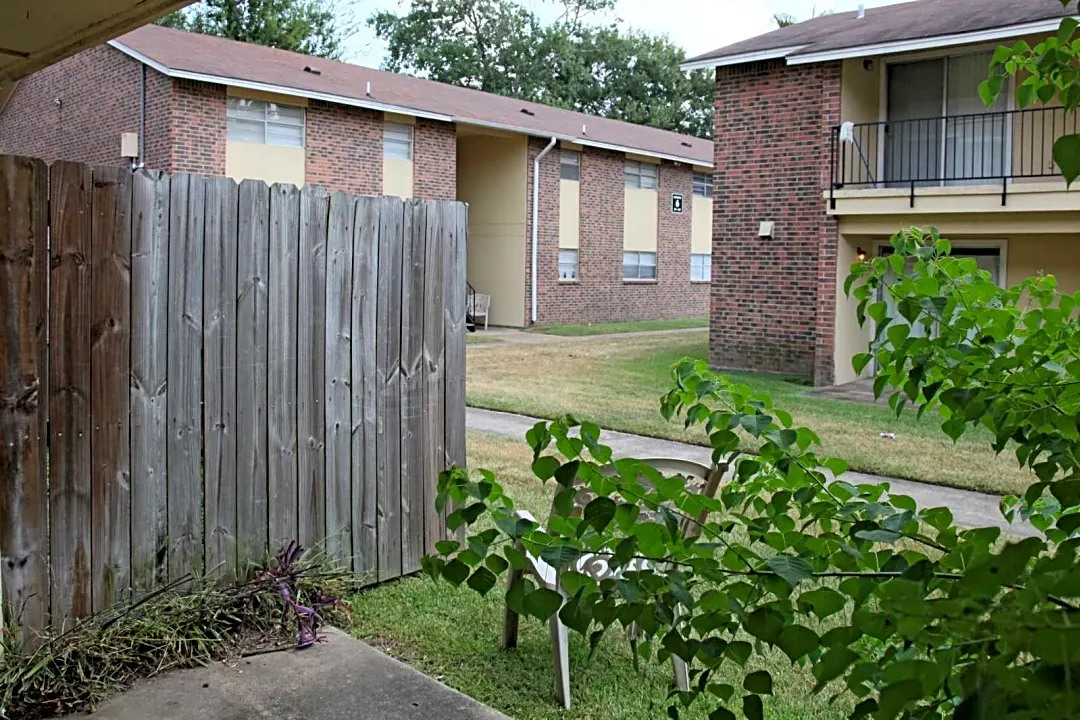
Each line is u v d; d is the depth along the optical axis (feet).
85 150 56.39
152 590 11.35
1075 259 35.99
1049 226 33.37
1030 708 2.63
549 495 19.47
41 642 10.23
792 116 40.55
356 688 10.32
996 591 2.94
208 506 11.87
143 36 54.19
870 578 4.59
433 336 14.49
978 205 34.04
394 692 10.25
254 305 12.26
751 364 42.93
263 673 10.64
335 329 13.17
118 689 10.11
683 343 57.88
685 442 26.63
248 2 96.43
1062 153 3.23
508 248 69.97
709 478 10.12
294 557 12.39
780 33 44.57
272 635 11.61
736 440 5.50
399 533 14.12
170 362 11.45
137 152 51.60
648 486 8.48
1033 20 33.04
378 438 13.79
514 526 4.74
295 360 12.73
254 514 12.34
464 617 12.73
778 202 41.37
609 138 74.38
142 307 11.16
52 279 10.32
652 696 10.53
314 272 12.90
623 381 39.73
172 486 11.52
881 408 32.99
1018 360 5.39
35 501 10.23
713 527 5.27
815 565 5.02
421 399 14.38
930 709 3.87
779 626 4.16
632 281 77.97
